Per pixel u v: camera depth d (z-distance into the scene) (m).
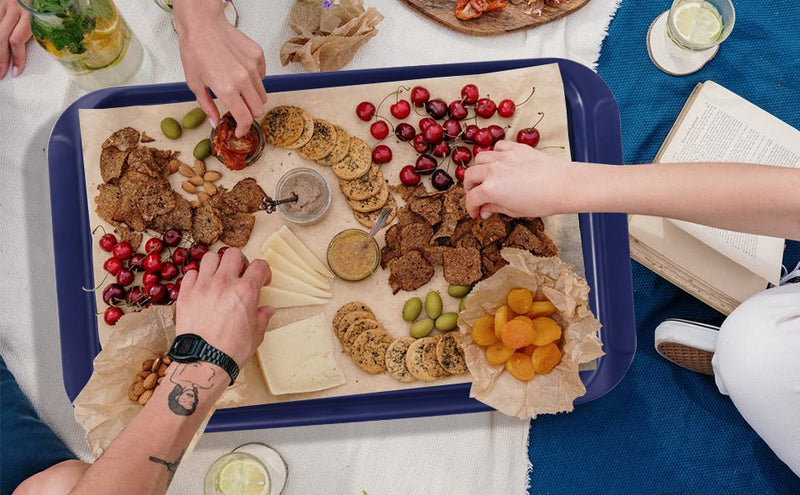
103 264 1.96
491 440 2.10
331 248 1.94
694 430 2.18
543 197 1.60
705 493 2.16
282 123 1.97
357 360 1.90
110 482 1.35
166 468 1.44
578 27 2.25
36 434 1.83
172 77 2.18
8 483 1.74
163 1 2.08
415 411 1.92
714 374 2.15
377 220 1.92
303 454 2.09
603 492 2.15
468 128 1.98
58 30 1.75
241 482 1.96
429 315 1.94
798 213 1.42
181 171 1.97
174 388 1.50
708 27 2.17
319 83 2.00
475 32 2.17
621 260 1.97
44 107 2.15
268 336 1.91
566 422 2.17
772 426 1.86
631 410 2.19
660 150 2.17
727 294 2.09
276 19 2.16
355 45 2.14
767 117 2.13
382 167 2.02
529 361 1.83
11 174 2.14
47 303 2.13
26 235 2.14
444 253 1.94
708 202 1.47
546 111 2.00
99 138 1.98
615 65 2.29
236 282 1.67
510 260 1.78
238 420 1.92
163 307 1.76
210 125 2.00
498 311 1.82
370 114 1.98
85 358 1.96
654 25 2.25
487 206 1.73
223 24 1.75
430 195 1.97
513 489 2.12
